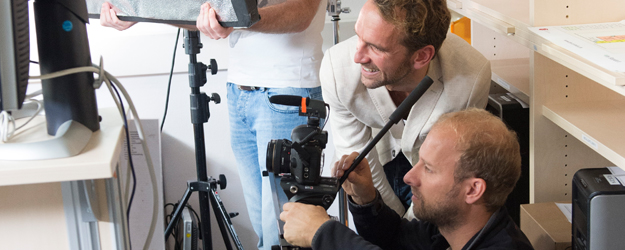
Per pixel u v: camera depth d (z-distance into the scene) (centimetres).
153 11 132
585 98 143
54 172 62
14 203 78
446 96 138
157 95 222
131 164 83
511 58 197
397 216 134
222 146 232
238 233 245
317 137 103
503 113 168
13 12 62
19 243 81
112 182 79
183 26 154
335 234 104
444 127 107
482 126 105
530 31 133
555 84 142
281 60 167
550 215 144
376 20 119
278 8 148
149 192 113
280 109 169
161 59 214
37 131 72
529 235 148
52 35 69
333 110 155
